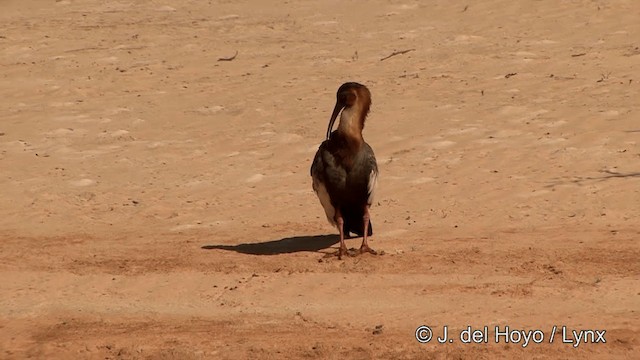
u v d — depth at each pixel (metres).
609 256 13.45
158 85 27.03
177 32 33.41
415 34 31.59
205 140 21.94
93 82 27.58
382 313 11.49
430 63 27.92
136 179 19.42
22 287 13.11
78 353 10.70
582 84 24.64
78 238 15.81
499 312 11.37
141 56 30.36
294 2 37.47
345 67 28.03
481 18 33.03
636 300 11.69
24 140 22.42
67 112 24.70
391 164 19.48
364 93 13.26
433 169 19.02
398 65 27.92
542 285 12.29
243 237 15.52
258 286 12.74
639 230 14.84
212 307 12.04
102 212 17.50
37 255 14.72
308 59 29.12
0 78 28.41
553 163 18.81
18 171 20.12
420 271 13.05
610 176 17.78
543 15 32.62
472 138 20.86
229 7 37.28
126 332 11.25
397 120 22.58
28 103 25.72
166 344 10.76
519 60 27.58
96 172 19.95
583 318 11.10
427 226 15.70
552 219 15.75
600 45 28.66
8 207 17.92
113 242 15.47
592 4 33.25
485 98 24.00
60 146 21.88
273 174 19.39
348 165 13.29
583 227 15.17
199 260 14.09
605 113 21.88
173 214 17.22
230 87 26.44
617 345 10.30
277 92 25.69
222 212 17.23
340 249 13.77
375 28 32.78
